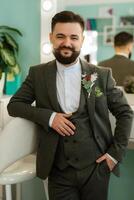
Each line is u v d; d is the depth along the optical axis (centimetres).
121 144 113
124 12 197
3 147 114
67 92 114
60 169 116
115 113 117
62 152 115
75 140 112
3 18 202
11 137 115
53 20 114
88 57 185
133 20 195
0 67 188
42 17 191
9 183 122
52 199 121
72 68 115
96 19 194
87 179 114
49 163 114
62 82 115
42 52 195
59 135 114
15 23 201
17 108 117
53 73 116
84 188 116
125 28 196
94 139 114
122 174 187
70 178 115
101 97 112
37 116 113
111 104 116
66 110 114
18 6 199
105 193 118
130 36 183
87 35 187
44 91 116
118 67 182
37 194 197
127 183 187
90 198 117
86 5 194
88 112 112
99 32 191
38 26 197
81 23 113
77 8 195
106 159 113
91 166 114
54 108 114
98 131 113
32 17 197
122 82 179
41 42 194
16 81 194
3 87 187
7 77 193
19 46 202
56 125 111
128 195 188
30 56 202
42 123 112
